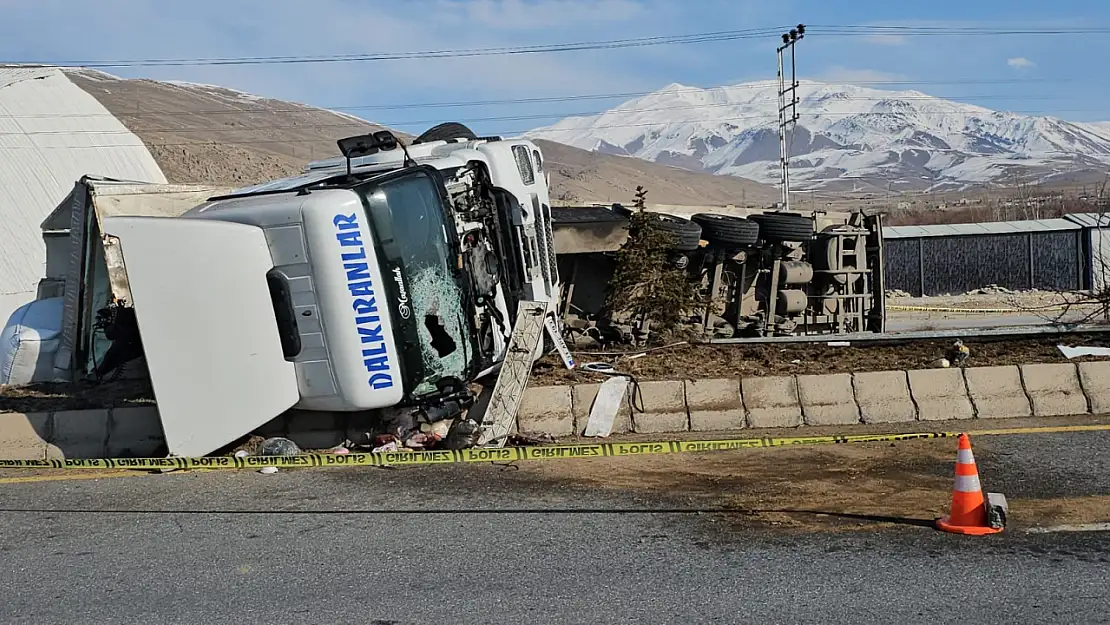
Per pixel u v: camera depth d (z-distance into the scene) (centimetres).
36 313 1385
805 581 598
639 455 955
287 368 957
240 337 942
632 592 589
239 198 1048
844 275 1789
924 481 825
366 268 946
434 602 584
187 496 851
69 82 3447
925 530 690
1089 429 978
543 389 1064
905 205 17325
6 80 3234
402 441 1014
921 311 3275
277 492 853
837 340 1248
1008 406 1056
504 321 1107
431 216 1002
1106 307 1516
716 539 685
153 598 608
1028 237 3978
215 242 935
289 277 948
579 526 725
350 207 944
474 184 1096
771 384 1072
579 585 605
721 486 828
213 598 604
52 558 694
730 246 1595
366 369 950
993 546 651
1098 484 790
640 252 1413
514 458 932
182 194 1527
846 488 811
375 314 950
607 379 1101
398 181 984
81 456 1043
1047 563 616
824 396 1065
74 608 595
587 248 1463
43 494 880
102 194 1384
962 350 1163
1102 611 541
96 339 1337
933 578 596
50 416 1056
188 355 939
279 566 659
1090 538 660
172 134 15812
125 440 1050
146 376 1268
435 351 994
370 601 589
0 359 1341
